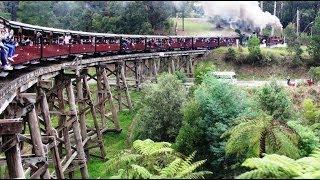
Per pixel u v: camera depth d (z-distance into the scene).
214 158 23.06
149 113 28.94
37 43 22.44
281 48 53.19
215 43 60.31
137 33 65.69
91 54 31.73
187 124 24.23
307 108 31.59
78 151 23.25
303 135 20.47
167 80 30.00
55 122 34.69
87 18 69.62
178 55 51.06
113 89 44.34
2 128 14.25
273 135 17.34
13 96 16.62
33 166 16.64
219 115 24.14
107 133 32.91
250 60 51.06
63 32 25.84
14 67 19.53
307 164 15.41
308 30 56.16
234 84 27.14
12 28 19.12
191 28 74.00
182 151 23.91
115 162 16.78
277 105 26.75
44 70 20.80
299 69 47.72
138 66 43.12
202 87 26.09
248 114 23.98
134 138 29.84
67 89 23.61
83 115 26.62
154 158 17.86
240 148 18.70
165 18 71.69
